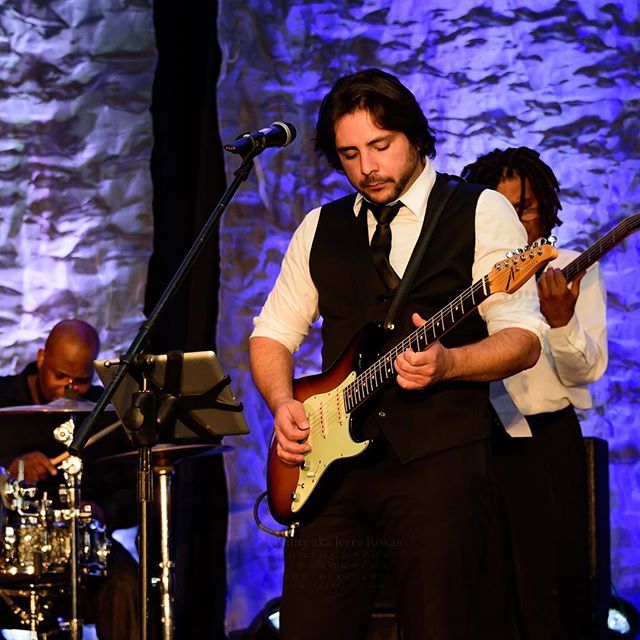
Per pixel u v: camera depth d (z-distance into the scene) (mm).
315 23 15023
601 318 11250
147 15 15188
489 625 10242
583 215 14648
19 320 15062
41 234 15133
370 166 7797
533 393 10602
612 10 14719
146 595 7988
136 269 15164
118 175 15219
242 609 14578
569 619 10516
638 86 14703
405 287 7816
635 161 14664
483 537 7449
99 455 13711
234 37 14984
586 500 10750
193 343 14805
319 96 15023
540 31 14773
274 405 8281
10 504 11844
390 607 10477
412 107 7836
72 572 11516
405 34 14930
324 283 8352
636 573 14258
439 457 7422
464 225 7816
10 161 15109
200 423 9164
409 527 7402
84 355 13508
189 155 15242
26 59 15117
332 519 7922
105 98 15203
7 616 12812
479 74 14828
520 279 6934
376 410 7711
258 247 14953
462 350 7289
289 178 15008
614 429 14453
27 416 13625
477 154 14773
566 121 14703
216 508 14719
